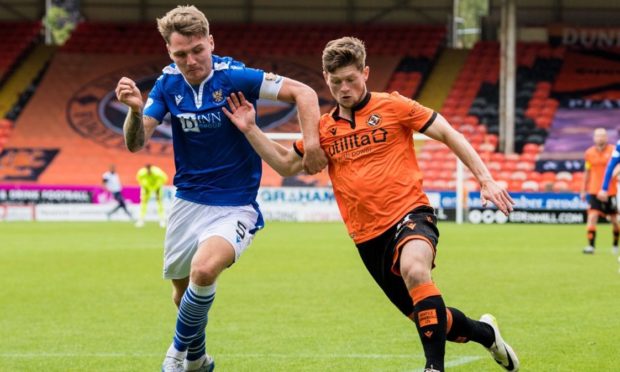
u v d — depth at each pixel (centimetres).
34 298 2461
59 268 3272
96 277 2980
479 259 3472
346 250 3944
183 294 1397
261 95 1303
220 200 1317
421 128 1255
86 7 8288
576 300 2312
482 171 1233
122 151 7306
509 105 6525
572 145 6944
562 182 6431
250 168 1335
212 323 1995
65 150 7319
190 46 1245
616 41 7675
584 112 7294
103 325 1992
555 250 3894
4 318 2100
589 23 7769
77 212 6600
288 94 1292
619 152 3275
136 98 1238
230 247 1274
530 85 7462
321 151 1280
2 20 8344
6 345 1744
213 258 1250
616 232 3738
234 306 2259
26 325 1995
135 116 1248
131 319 2081
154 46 8100
